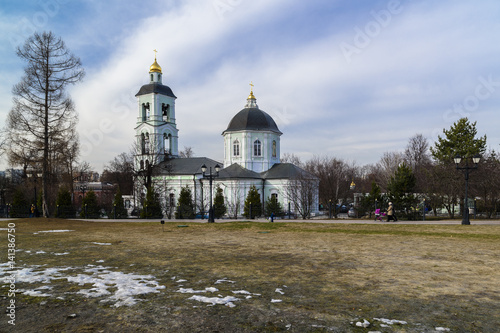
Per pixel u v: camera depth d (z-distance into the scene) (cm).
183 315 550
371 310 576
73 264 961
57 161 3161
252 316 546
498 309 580
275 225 2283
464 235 1622
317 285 734
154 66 5759
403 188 2998
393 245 1324
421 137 6762
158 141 5647
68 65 3020
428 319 535
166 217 4369
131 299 629
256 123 5288
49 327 501
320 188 5753
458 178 3547
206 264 962
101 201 6594
